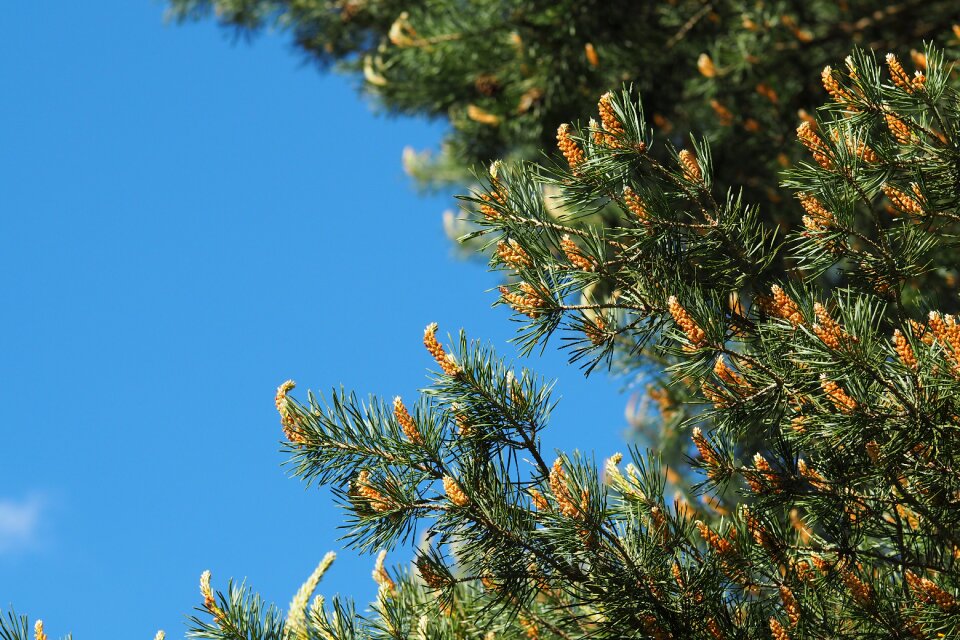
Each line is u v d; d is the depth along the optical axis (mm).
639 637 2090
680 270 2168
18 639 2025
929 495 2057
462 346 2174
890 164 2090
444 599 2170
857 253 2156
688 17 5902
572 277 2154
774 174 5332
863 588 2107
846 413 1908
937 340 1862
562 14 5574
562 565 2080
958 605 2002
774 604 2225
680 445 3475
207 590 2168
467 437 2148
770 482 2217
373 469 2121
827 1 5773
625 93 2098
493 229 2193
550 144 6004
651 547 2088
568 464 2051
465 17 5777
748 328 2207
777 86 5461
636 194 2111
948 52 4344
